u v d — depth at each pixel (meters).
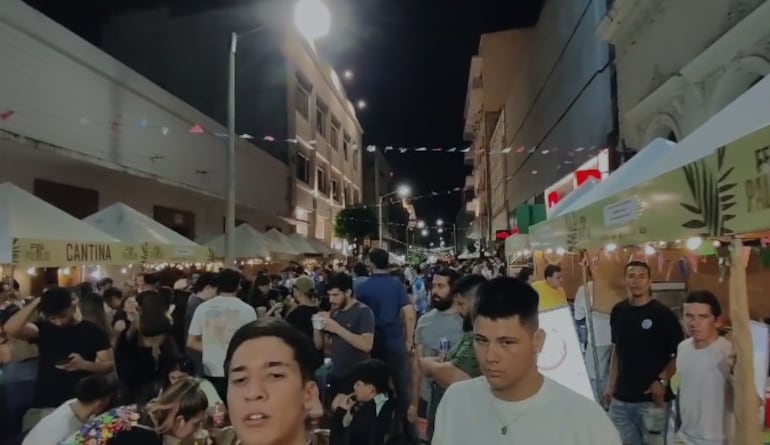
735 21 9.17
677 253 9.30
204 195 20.20
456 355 3.85
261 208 27.12
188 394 3.58
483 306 2.35
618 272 8.88
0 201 7.09
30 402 5.82
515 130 35.78
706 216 2.90
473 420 2.44
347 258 38.03
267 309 10.55
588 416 2.29
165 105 18.20
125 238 9.89
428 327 5.66
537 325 2.36
